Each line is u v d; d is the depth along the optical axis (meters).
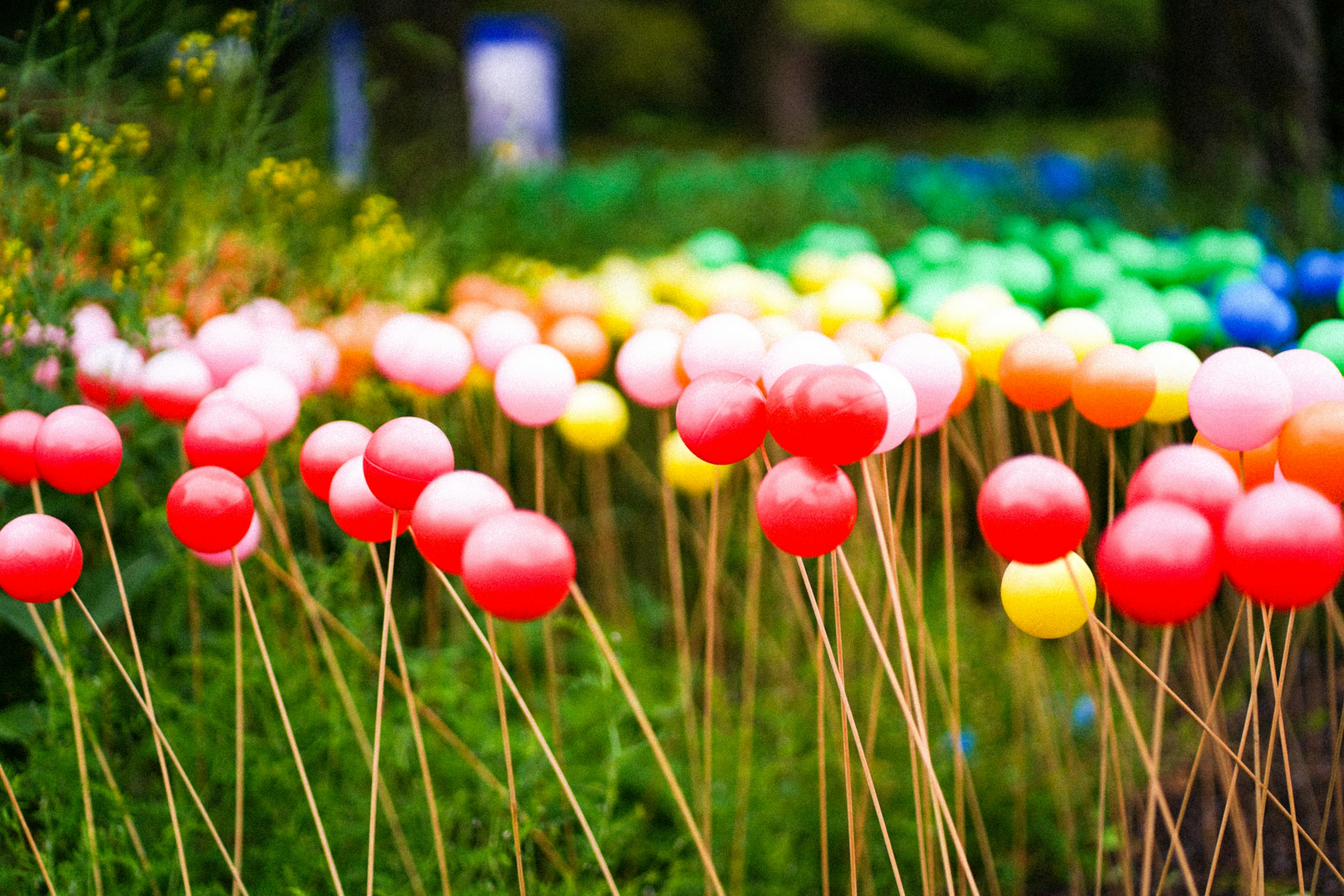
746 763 2.29
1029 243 3.60
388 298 2.97
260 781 2.04
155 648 2.29
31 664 2.25
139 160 2.69
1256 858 1.43
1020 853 2.21
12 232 2.19
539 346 1.91
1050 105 13.87
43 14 2.65
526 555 1.22
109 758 2.07
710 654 1.99
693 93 16.84
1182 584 1.15
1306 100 4.19
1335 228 3.38
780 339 2.06
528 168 6.15
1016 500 1.27
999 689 2.65
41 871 1.75
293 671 2.27
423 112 4.28
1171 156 4.81
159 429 2.37
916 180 5.93
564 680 2.60
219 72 2.71
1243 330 2.17
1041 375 1.72
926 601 2.91
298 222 2.82
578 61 16.48
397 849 2.04
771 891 2.08
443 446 1.44
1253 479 1.60
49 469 1.54
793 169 6.61
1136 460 2.42
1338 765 2.25
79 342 2.32
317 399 2.56
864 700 2.57
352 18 4.44
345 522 1.55
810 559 2.89
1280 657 2.73
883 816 2.12
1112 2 14.49
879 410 1.34
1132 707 2.49
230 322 2.17
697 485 2.25
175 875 1.85
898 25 16.92
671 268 3.00
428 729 2.35
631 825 2.06
